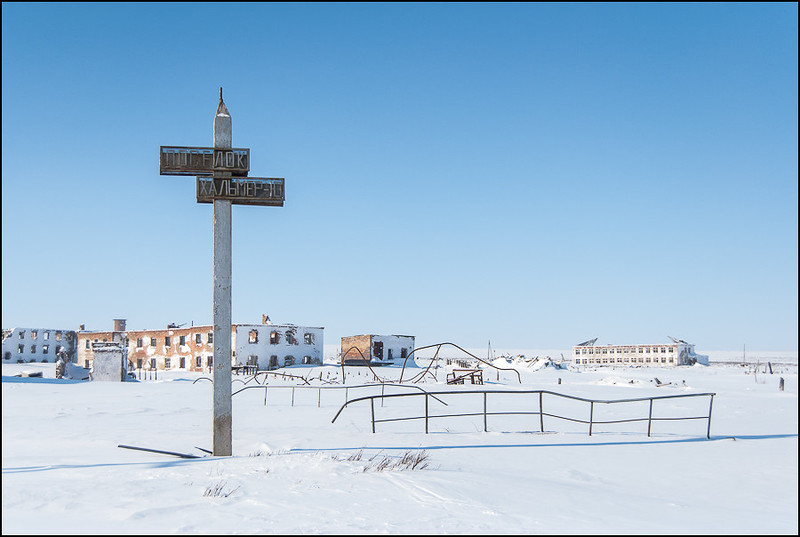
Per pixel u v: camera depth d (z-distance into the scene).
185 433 15.02
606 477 9.43
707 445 13.30
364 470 9.08
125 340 85.31
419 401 27.95
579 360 129.88
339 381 46.72
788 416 22.16
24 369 76.12
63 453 11.87
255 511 6.43
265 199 12.81
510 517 6.34
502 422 18.83
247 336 73.56
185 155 12.66
